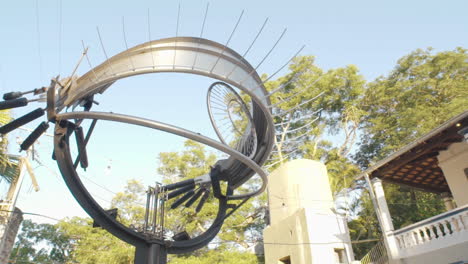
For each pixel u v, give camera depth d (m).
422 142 11.96
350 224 24.86
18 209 12.84
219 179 10.01
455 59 26.12
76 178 7.25
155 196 8.92
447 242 10.54
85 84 7.21
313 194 18.06
